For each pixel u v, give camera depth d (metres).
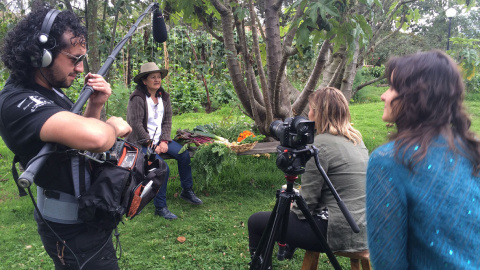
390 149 1.14
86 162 1.58
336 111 2.33
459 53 4.26
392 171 1.12
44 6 1.53
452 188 1.05
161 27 2.25
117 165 1.62
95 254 1.68
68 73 1.54
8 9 4.45
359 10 4.16
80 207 1.53
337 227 2.18
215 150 3.99
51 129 1.34
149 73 3.71
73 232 1.63
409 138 1.12
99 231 1.67
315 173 2.24
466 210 1.04
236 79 4.60
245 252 3.20
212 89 10.75
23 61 1.45
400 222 1.10
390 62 1.26
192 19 4.41
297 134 1.89
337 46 3.36
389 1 4.69
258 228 2.48
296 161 1.96
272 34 4.04
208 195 4.39
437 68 1.14
